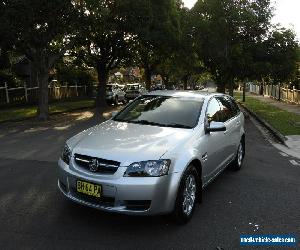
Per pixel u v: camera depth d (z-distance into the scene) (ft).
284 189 22.31
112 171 14.99
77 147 16.22
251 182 23.63
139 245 14.29
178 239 14.97
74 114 71.15
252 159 30.89
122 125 19.02
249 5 75.97
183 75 174.09
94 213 17.04
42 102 59.88
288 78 80.07
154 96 21.85
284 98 117.60
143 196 14.71
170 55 87.15
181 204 15.87
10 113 66.28
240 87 264.31
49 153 30.76
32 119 60.39
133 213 14.84
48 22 54.90
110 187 14.78
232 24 74.33
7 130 46.52
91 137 17.19
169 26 71.56
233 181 23.73
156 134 17.30
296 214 18.24
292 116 66.59
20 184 21.40
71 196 15.96
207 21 75.82
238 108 27.53
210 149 19.25
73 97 114.93
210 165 19.56
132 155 15.08
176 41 74.33
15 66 107.04
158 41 70.90
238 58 72.69
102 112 76.07
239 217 17.58
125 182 14.64
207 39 76.13
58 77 114.32
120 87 113.60
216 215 17.71
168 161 15.28
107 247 14.01
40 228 15.39
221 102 23.79
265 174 25.85
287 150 35.50
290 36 75.72
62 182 16.49
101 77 93.20
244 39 76.33
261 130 51.16
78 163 15.85
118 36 85.30
